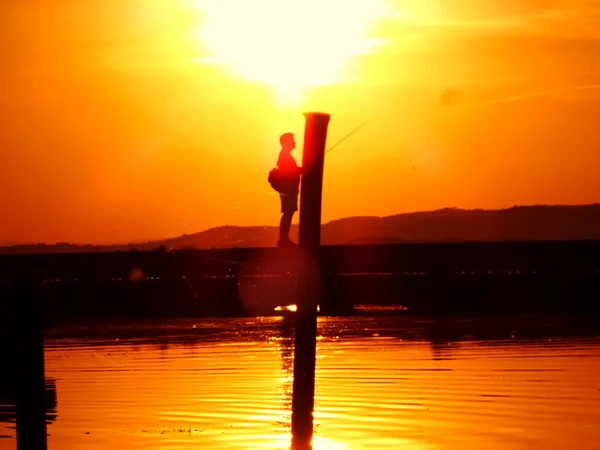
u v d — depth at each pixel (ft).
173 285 295.07
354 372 120.57
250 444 83.41
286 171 72.95
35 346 67.92
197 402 103.35
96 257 371.97
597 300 244.63
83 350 159.22
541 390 105.50
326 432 86.53
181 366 132.87
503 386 108.27
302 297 63.36
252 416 95.09
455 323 188.55
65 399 107.86
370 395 103.91
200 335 177.17
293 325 188.03
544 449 79.51
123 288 311.88
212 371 126.52
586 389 105.19
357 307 232.73
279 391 108.99
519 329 173.27
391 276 439.22
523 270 479.41
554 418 90.99
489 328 176.65
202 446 83.20
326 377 116.78
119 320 221.05
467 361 129.18
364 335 167.84
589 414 92.48
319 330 179.22
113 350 157.28
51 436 88.58
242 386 113.19
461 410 95.30
